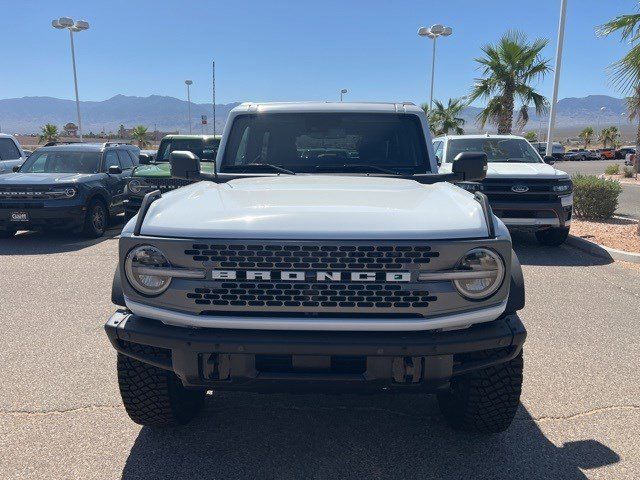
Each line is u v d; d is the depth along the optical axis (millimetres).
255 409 3775
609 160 65625
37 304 6113
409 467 3107
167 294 2633
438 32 25859
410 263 2553
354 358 2643
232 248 2566
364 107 4301
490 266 2600
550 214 8852
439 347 2568
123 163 12320
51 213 9914
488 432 3373
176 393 3270
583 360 4613
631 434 3465
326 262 2551
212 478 2992
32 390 4012
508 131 22141
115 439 3373
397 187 3416
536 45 21391
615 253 8523
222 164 4238
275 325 2576
